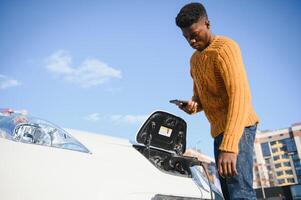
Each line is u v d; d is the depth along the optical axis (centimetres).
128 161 170
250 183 150
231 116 147
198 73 175
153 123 209
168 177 185
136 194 151
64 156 140
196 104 199
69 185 130
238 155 150
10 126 134
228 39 166
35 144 136
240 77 152
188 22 164
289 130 10350
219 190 221
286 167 10119
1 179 115
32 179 122
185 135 225
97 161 151
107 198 138
